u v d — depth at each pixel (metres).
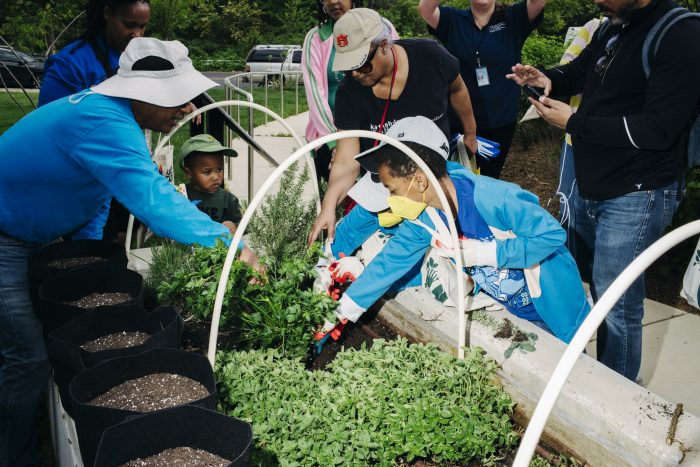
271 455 2.12
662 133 2.50
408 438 2.22
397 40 3.22
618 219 2.79
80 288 2.51
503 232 2.58
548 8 15.34
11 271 2.54
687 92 2.44
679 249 4.76
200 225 2.34
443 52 3.26
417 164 2.35
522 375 2.48
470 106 3.65
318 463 2.16
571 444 2.28
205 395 1.90
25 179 2.37
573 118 2.76
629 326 2.93
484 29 4.52
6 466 2.74
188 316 3.16
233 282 2.45
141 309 2.29
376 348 2.72
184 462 1.61
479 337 2.65
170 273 3.23
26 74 16.08
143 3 3.19
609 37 2.85
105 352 1.98
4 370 2.65
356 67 2.87
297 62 24.88
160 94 2.26
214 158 3.88
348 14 2.86
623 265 2.82
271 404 2.33
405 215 2.53
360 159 2.56
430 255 2.91
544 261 2.66
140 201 2.27
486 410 2.41
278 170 2.13
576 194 3.37
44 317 2.32
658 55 2.48
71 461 2.21
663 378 3.47
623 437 2.12
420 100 3.15
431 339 2.87
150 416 1.58
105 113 2.25
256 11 37.69
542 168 7.13
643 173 2.69
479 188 2.55
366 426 2.27
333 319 2.76
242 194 6.97
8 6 14.30
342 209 3.85
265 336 2.70
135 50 2.27
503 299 2.82
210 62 34.03
